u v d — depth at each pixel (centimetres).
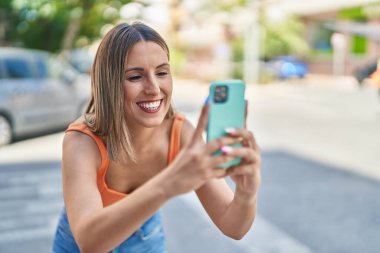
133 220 106
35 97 768
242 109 109
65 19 1227
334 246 367
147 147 155
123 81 136
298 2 2597
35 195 504
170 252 356
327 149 748
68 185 135
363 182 552
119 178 154
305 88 1966
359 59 2386
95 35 1334
